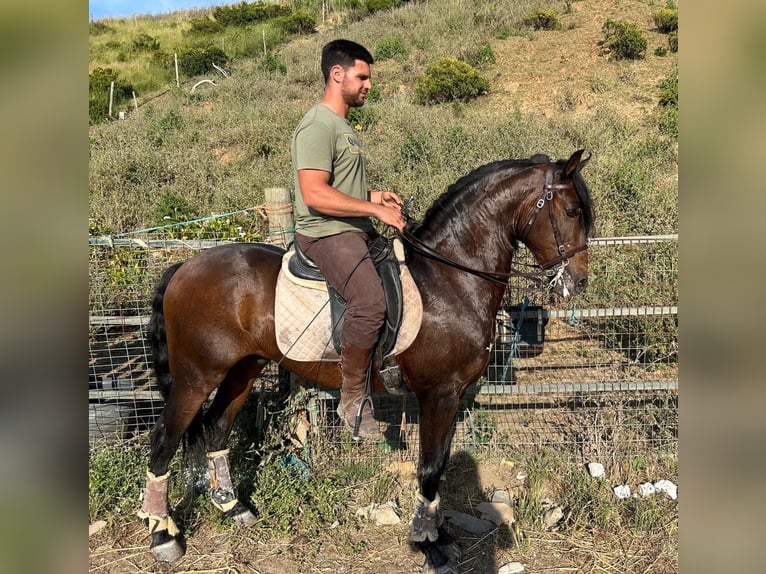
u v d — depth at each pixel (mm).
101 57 20359
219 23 23781
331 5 24594
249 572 3053
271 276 2900
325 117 2623
